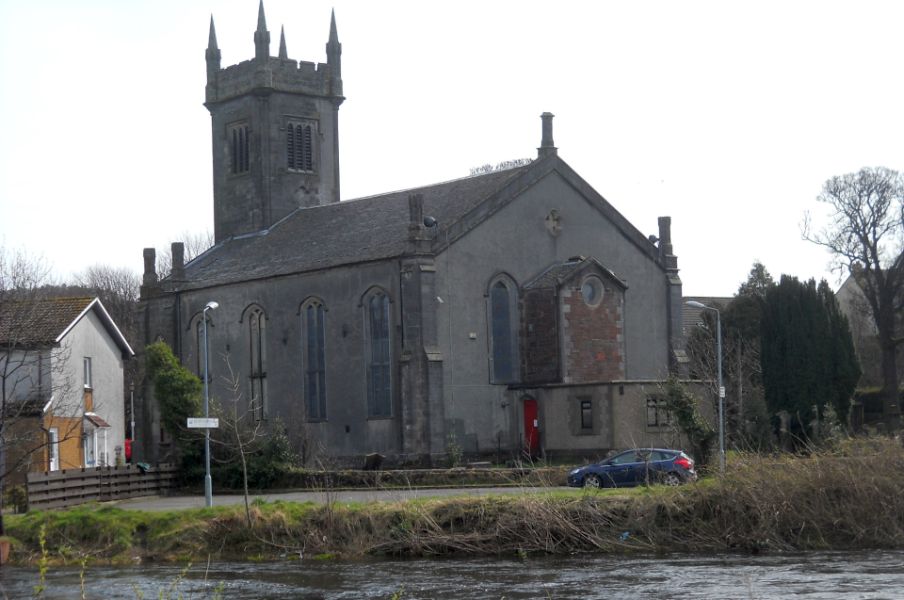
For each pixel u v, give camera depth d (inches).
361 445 3080.7
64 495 2217.0
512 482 2437.3
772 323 3233.3
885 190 3602.4
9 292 2352.4
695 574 1539.1
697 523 1808.6
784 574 1519.4
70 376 2443.4
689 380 2874.0
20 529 1895.9
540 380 3053.6
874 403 3892.7
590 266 3100.4
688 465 2201.0
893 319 3631.9
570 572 1584.6
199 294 3550.7
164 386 2748.5
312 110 3865.7
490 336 3048.7
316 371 3213.6
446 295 2979.8
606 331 3115.2
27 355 2443.4
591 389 2883.9
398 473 2546.8
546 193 3176.7
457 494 2097.7
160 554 1831.9
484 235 3058.6
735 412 2923.2
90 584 1577.3
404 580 1557.6
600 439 2864.2
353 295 3110.2
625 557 1713.8
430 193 3373.5
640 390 2849.4
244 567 1704.0
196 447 2709.2
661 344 3324.3
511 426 3056.1
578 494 1902.1
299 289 3260.3
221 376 3469.5
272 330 3331.7
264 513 1871.3
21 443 2265.0
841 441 2034.9
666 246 3363.7
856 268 3659.0
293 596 1464.1
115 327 2844.5
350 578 1584.6
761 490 1812.3
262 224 3789.4
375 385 3053.6
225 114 3905.0
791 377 3186.5
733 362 3292.3
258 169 3799.2
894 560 1624.0
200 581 1585.9
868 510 1791.3
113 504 2294.5
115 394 2871.6
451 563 1700.3
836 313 3240.7
